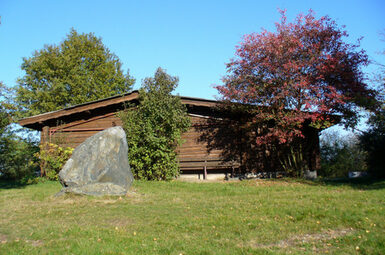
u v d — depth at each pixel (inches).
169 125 553.6
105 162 406.6
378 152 544.4
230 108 585.6
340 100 494.3
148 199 370.3
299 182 509.0
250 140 616.1
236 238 227.6
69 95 1258.0
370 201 318.0
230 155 617.6
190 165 625.6
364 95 517.3
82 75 1286.9
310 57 519.8
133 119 569.3
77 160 405.1
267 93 536.4
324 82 520.7
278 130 513.7
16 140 717.9
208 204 337.7
